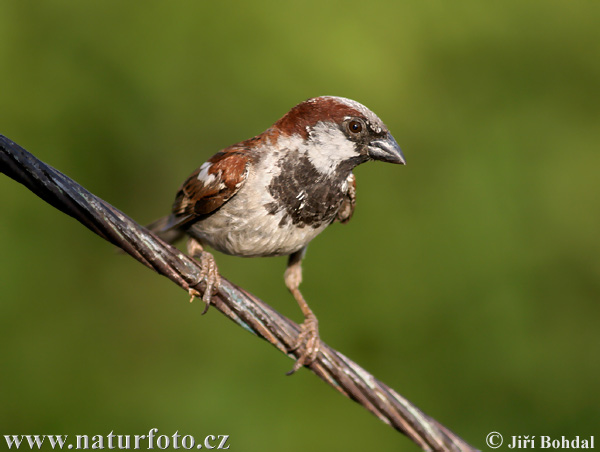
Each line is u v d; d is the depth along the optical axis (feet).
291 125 22.34
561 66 42.37
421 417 20.13
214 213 22.53
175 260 18.92
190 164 39.58
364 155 22.43
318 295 37.40
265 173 21.94
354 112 22.11
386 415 20.04
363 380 20.11
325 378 20.35
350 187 23.71
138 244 18.40
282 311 37.24
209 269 21.49
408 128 39.96
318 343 20.17
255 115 39.70
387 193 39.04
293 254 24.80
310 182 22.12
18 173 17.26
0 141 16.98
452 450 19.93
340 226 38.34
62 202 17.61
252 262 38.09
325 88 39.55
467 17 42.14
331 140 22.13
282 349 19.94
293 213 22.17
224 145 39.68
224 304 19.58
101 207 18.08
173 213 24.23
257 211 21.97
